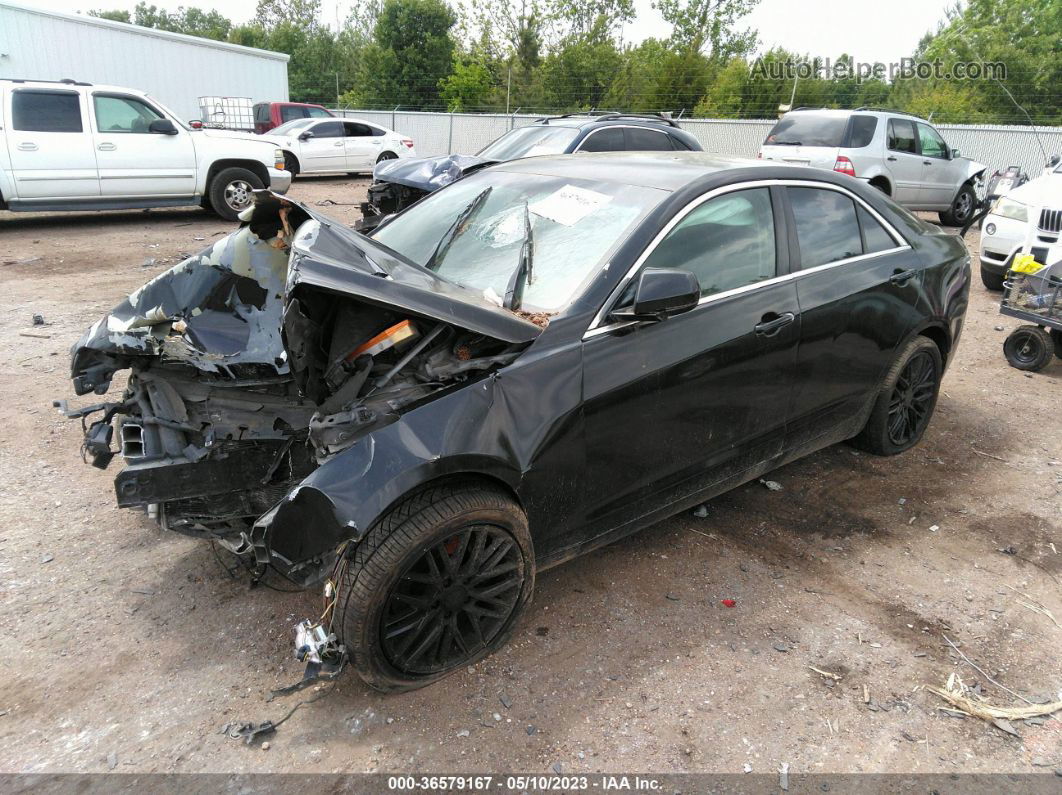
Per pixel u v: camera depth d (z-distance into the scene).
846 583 3.40
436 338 2.74
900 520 3.96
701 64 34.12
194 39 21.42
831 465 4.55
